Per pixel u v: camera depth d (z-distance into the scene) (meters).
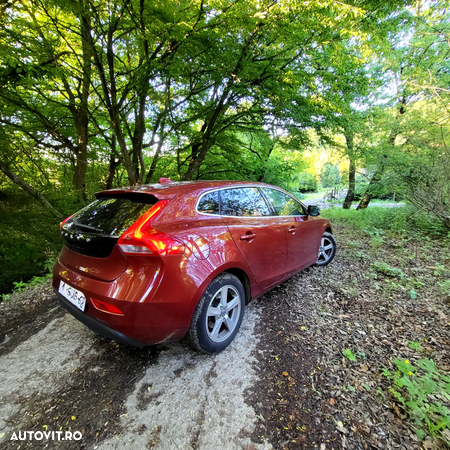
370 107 8.41
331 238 3.85
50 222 4.99
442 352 1.87
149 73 4.25
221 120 6.80
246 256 2.14
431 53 7.27
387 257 4.04
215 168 9.56
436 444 1.23
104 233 1.67
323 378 1.69
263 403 1.52
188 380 1.71
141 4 3.49
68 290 1.83
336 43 4.34
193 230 1.79
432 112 5.50
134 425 1.41
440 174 4.81
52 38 4.64
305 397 1.54
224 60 4.50
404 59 7.62
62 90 6.14
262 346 2.04
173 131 7.54
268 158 10.83
